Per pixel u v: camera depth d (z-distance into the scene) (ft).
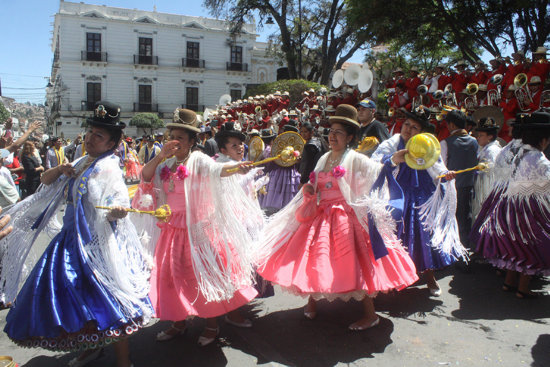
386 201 10.98
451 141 16.88
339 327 11.75
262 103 42.27
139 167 56.08
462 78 29.19
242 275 10.73
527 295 13.43
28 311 8.55
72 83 122.62
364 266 10.84
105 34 123.85
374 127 16.65
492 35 48.47
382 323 11.92
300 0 81.92
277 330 11.65
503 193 13.73
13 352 11.01
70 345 8.50
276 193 24.04
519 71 25.31
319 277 10.53
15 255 10.00
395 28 47.55
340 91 27.71
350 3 50.11
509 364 9.76
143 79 129.18
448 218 13.42
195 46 134.10
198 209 10.59
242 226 11.01
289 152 10.50
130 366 9.69
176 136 10.93
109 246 9.10
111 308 8.61
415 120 13.26
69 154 46.01
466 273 15.88
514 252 13.16
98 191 9.20
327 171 11.96
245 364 10.01
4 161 29.60
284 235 11.88
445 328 11.58
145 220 11.24
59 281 8.71
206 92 136.77
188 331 11.75
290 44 85.61
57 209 10.05
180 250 10.55
